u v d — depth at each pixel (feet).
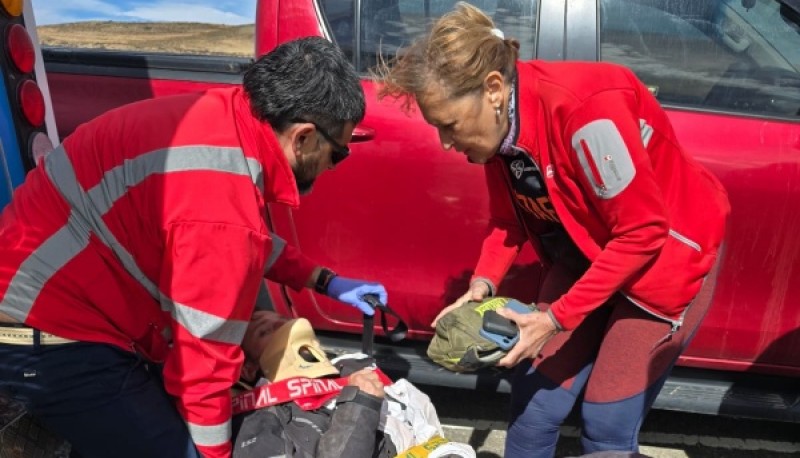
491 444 8.95
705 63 7.89
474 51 4.99
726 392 8.33
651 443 9.15
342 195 8.21
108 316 5.28
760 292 7.97
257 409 5.73
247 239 4.85
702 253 5.73
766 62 7.88
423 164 7.94
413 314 8.63
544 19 7.97
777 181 7.62
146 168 4.90
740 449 9.09
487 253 6.82
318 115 5.03
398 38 8.15
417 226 8.18
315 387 5.85
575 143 5.13
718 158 7.62
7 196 6.58
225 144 4.92
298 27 8.15
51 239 5.11
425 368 8.57
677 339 5.98
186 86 9.49
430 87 5.11
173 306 4.89
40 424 5.85
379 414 5.62
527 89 5.32
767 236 7.76
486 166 6.35
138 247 5.05
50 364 5.19
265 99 4.98
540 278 8.20
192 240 4.76
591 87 5.17
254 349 6.29
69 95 9.65
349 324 8.82
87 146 5.13
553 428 6.55
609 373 6.00
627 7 7.90
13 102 6.59
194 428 5.18
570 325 5.57
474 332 5.75
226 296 4.86
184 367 5.00
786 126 7.70
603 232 5.67
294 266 6.87
